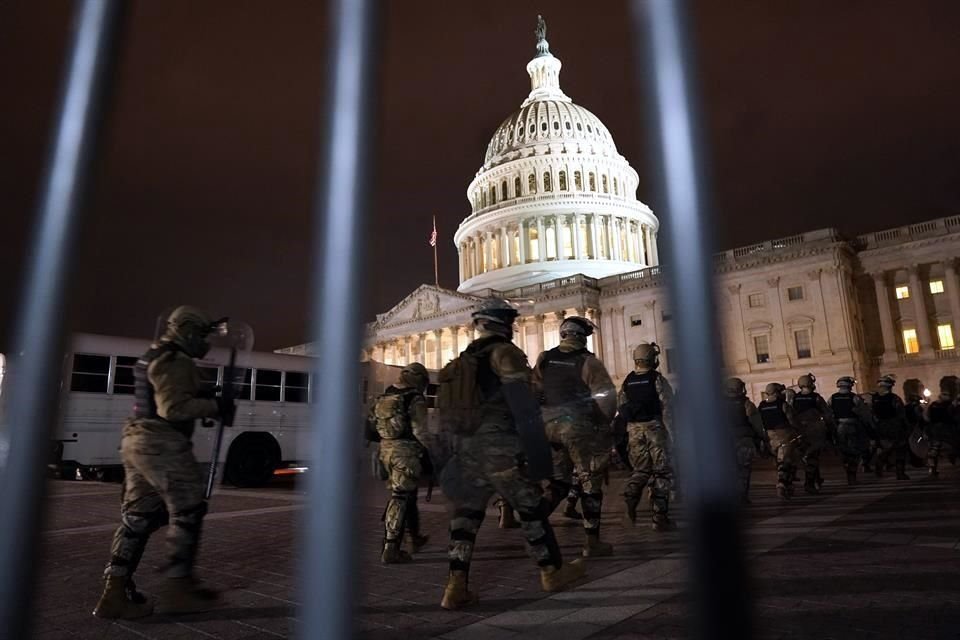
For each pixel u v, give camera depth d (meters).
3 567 1.42
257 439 19.36
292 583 5.96
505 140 90.25
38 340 1.50
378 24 1.55
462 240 90.50
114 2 1.63
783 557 6.40
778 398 12.13
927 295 56.06
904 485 13.45
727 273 60.75
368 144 1.49
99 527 10.01
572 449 7.12
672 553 7.01
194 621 4.82
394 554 6.96
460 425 5.16
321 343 1.43
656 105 1.27
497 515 10.92
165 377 4.86
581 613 4.72
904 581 5.27
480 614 4.82
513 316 5.33
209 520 10.52
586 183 84.12
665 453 8.66
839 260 55.66
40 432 1.47
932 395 53.16
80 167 1.56
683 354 1.20
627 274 66.56
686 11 1.29
